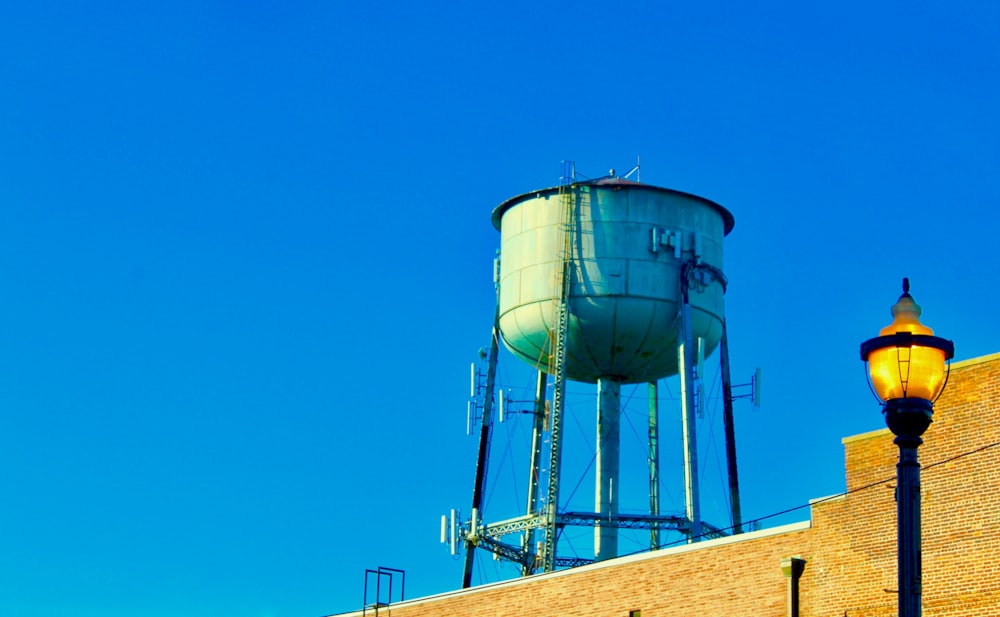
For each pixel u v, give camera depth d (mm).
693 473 59844
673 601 47375
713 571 46438
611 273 61438
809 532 44000
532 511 64312
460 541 63531
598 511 61875
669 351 62375
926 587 40375
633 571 49125
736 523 62312
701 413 61094
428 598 57562
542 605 52250
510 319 63594
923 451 41375
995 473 39594
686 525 59594
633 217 62344
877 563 41844
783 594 43969
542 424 65250
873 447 43000
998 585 38750
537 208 63500
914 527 20812
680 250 62281
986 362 40469
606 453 62781
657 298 61344
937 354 21281
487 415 65000
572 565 61375
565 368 61688
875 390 21562
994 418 39969
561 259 62031
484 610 54656
